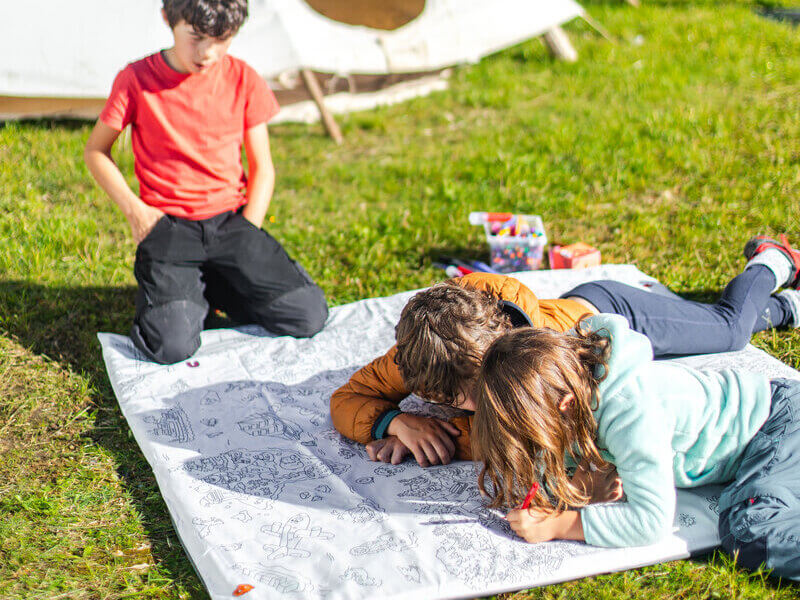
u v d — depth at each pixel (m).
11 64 5.23
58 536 2.49
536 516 2.29
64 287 3.84
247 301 3.45
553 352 2.10
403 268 4.10
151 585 2.32
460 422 2.74
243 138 3.53
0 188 4.70
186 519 2.45
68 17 5.27
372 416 2.74
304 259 4.19
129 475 2.76
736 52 7.32
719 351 3.10
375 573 2.21
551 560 2.25
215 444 2.79
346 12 6.10
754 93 6.37
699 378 2.38
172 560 2.41
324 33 5.69
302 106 6.25
